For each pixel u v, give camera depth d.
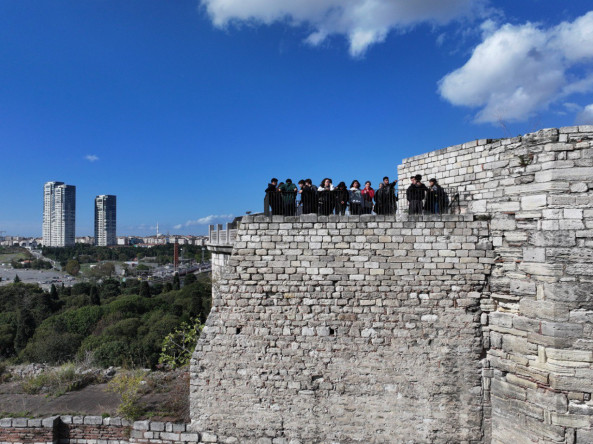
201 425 10.20
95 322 45.56
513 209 9.14
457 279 9.59
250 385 10.05
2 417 11.53
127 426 10.71
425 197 10.73
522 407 8.70
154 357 29.81
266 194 10.85
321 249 10.01
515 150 9.16
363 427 9.69
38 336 39.50
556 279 8.23
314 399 9.84
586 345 8.01
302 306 9.99
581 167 8.21
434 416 9.55
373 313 9.79
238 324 10.19
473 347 9.48
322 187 11.74
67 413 11.70
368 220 9.89
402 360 9.66
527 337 8.67
